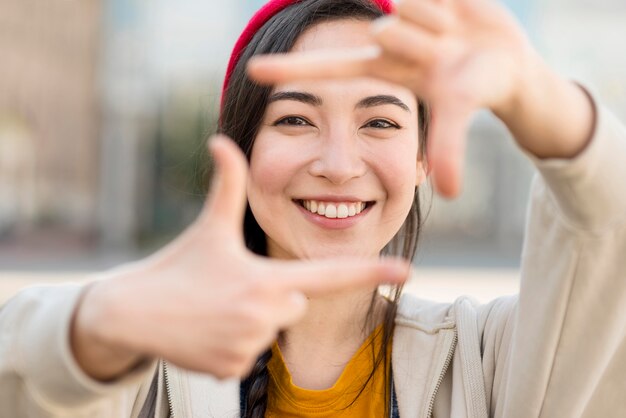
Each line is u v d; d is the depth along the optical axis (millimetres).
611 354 1091
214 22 14781
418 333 1455
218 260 844
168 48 14766
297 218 1389
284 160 1355
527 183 15438
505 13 879
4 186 14766
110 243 14250
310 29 1417
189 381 1400
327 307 1440
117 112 14484
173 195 14812
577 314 1062
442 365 1404
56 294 1006
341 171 1316
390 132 1365
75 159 16203
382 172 1357
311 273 823
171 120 14727
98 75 16359
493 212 15750
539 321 1099
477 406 1348
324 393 1421
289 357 1467
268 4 1528
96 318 846
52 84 15930
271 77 834
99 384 906
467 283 8094
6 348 953
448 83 817
